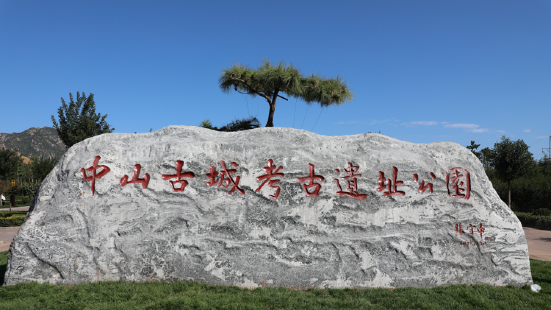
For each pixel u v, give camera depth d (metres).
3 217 17.11
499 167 16.39
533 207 18.27
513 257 5.70
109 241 5.18
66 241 5.15
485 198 5.80
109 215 5.23
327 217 5.44
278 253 5.30
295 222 5.38
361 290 5.21
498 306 4.81
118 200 5.28
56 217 5.20
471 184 5.81
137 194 5.32
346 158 5.64
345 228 5.44
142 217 5.26
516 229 5.77
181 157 5.43
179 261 5.20
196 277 5.20
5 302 4.40
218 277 5.20
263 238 5.31
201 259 5.22
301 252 5.32
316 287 5.28
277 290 5.06
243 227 5.31
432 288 5.36
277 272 5.26
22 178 35.22
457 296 5.05
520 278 5.66
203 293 4.79
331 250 5.38
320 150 5.67
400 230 5.54
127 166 5.39
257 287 5.18
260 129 5.83
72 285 5.06
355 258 5.39
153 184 5.36
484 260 5.64
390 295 5.04
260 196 5.41
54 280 5.08
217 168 5.45
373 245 5.45
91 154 5.46
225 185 5.42
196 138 5.69
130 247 5.18
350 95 8.54
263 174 5.46
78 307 4.32
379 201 5.56
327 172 5.55
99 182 5.31
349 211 5.48
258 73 7.96
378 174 5.62
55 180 5.43
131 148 5.50
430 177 5.73
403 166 5.71
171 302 4.39
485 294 5.16
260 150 5.57
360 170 5.60
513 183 19.44
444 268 5.55
